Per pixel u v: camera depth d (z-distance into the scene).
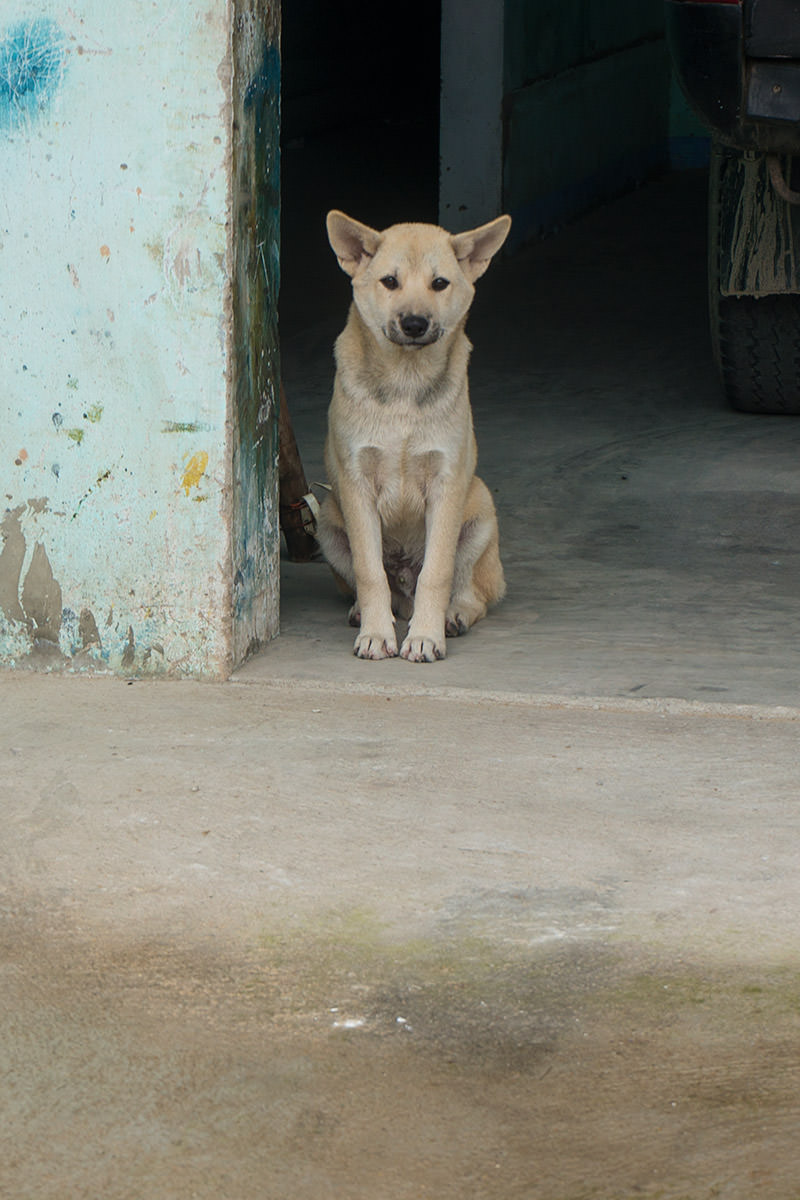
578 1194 2.61
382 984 3.28
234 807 4.18
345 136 21.27
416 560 6.12
